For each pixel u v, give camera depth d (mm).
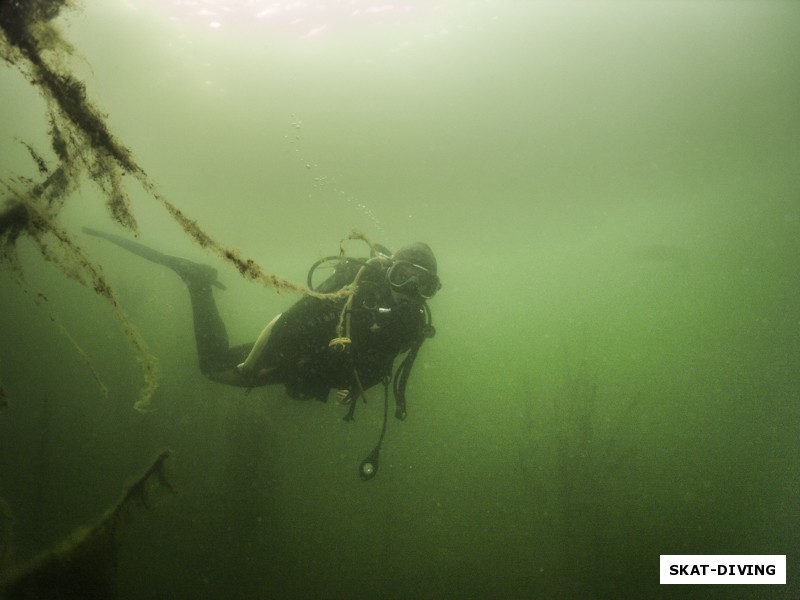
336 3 7047
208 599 8273
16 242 2350
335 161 11930
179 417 12766
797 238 27969
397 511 11695
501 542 11711
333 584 9367
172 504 10453
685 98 10367
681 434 20156
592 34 7867
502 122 10383
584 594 8273
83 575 2922
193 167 13164
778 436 18922
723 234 28688
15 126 12445
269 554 9750
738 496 13305
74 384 13938
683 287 45844
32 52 1932
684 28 7988
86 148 2232
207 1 7066
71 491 11133
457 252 23234
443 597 8938
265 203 15398
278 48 8047
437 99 9398
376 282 4445
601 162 13297
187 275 5793
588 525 8891
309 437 14516
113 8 7176
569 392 10070
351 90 9086
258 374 5078
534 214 17609
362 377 4688
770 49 8961
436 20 7359
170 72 8742
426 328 4750
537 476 10344
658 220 22359
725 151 14250
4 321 11680
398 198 14539
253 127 10625
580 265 33125
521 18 7387
